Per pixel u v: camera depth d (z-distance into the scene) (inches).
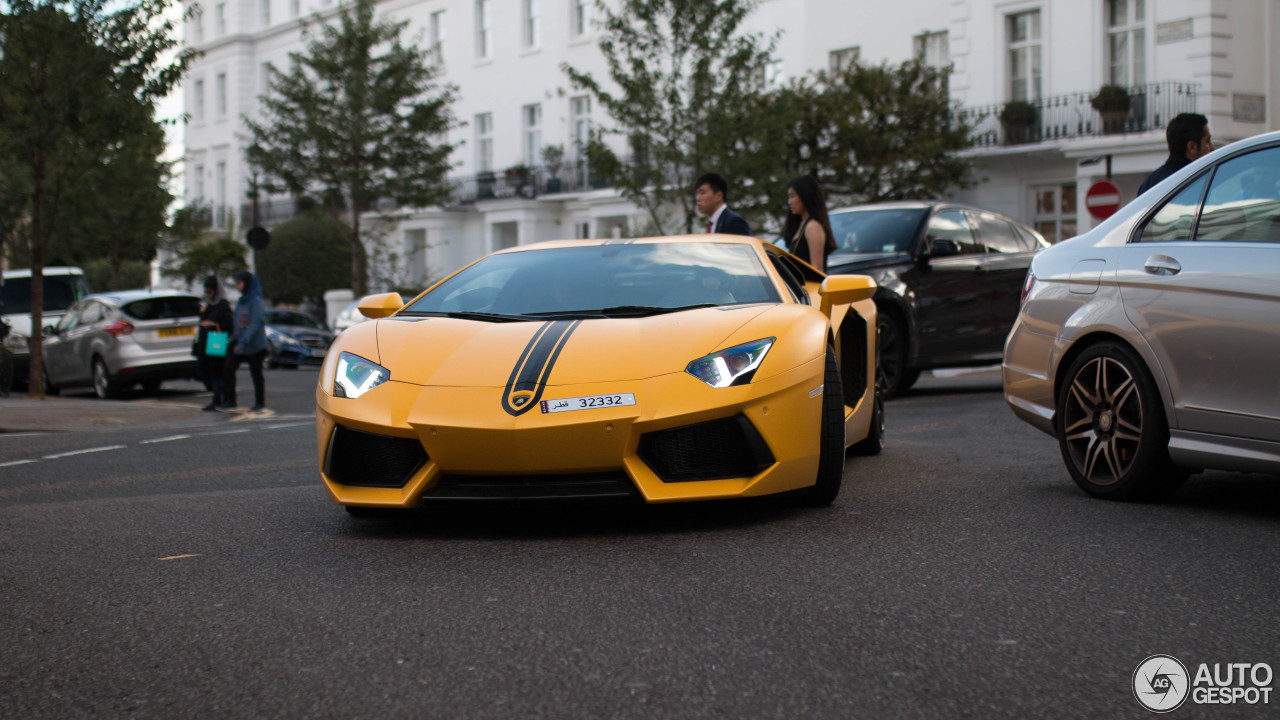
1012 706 90.6
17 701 97.7
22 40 534.9
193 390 684.1
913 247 382.0
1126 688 94.2
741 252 202.4
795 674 98.7
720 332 165.2
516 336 167.9
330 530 171.0
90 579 141.9
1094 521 161.2
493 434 150.9
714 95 757.9
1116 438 177.6
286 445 311.4
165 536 169.9
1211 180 172.2
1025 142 912.9
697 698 93.4
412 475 157.5
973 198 974.4
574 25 1331.2
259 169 1193.4
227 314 483.8
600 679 98.3
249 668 104.2
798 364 163.6
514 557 146.6
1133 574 130.0
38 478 260.4
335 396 165.9
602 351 160.4
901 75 912.9
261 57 1739.7
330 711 92.7
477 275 203.2
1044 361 193.3
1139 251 178.5
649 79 765.3
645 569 137.5
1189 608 116.2
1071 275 189.8
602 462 152.8
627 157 1168.2
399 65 1108.5
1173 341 167.5
